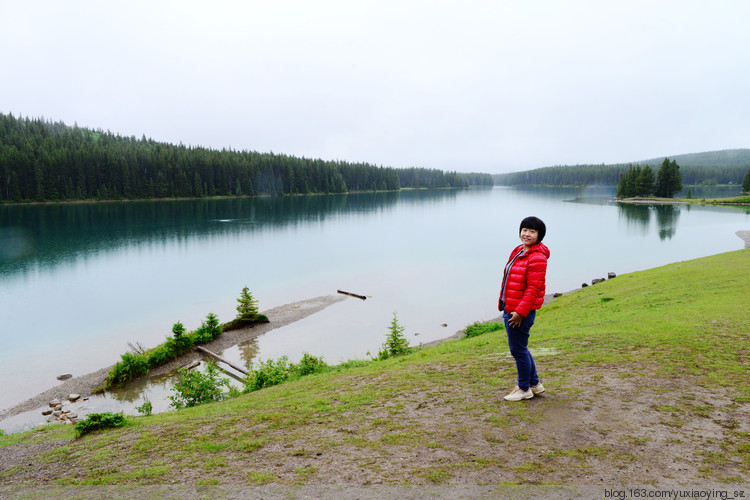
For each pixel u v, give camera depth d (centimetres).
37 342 2781
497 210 14712
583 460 430
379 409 663
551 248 6378
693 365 737
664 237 7338
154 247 6875
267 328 2967
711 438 465
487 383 739
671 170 17262
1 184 13150
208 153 19938
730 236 7231
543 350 984
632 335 1027
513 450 463
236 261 5797
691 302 1533
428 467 439
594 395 617
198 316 3378
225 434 625
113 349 2658
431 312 3288
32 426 1658
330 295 3938
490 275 4706
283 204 15975
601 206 15425
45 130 19575
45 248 6612
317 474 448
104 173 15050
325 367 1470
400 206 16588
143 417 988
